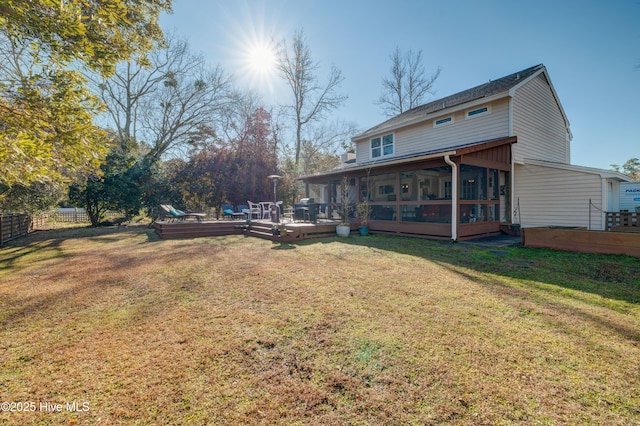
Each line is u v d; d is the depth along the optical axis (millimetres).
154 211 14445
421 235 8625
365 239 8352
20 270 4875
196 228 9461
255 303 3289
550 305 3162
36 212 11914
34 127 3738
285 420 1583
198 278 4309
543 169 9672
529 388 1819
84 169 4480
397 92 23062
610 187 9695
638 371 1982
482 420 1566
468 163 7836
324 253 6207
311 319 2850
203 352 2254
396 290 3705
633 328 2607
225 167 15266
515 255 5844
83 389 1828
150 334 2559
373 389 1825
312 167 26062
